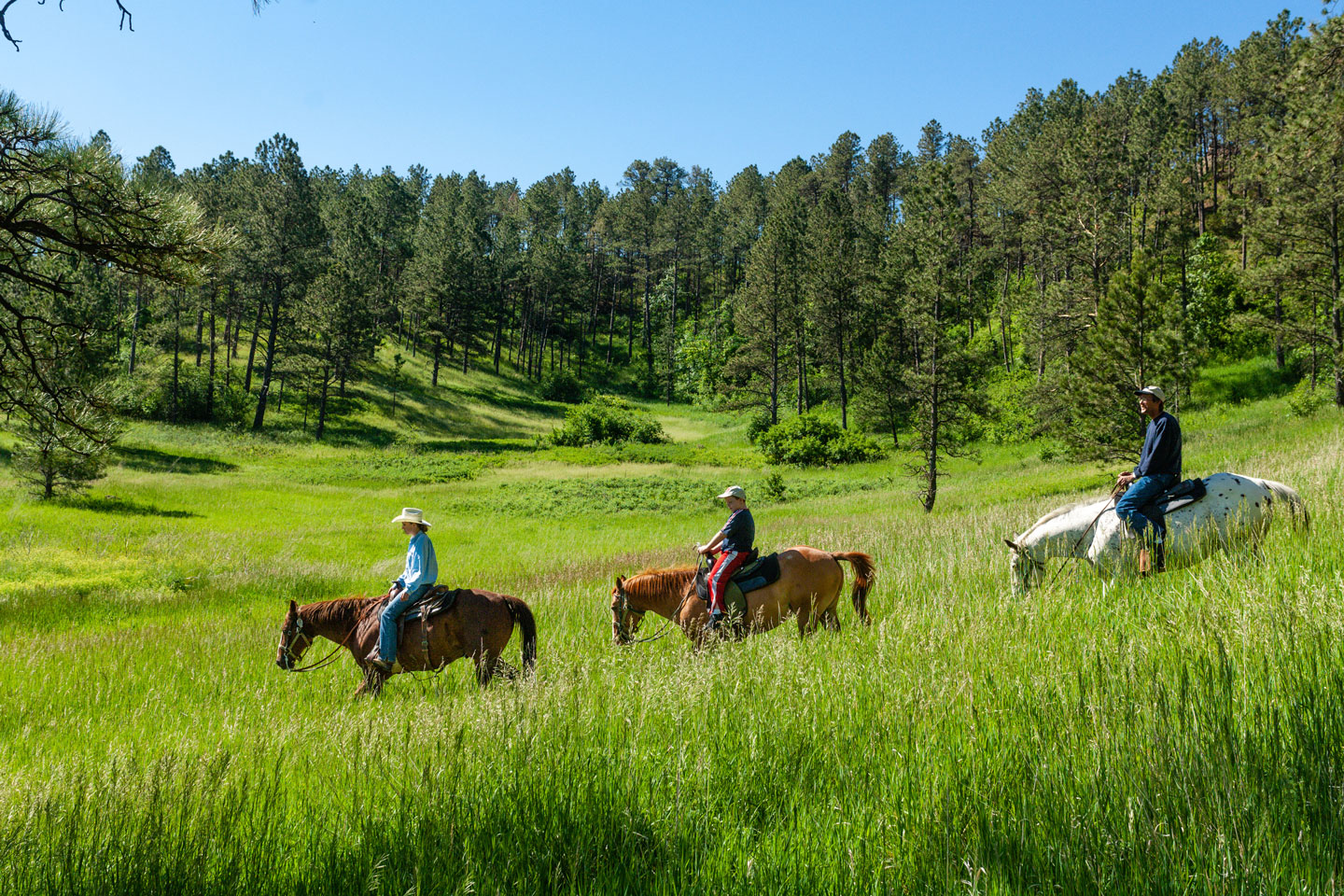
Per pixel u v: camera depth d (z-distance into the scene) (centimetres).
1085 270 5141
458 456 6438
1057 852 270
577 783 372
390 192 12656
